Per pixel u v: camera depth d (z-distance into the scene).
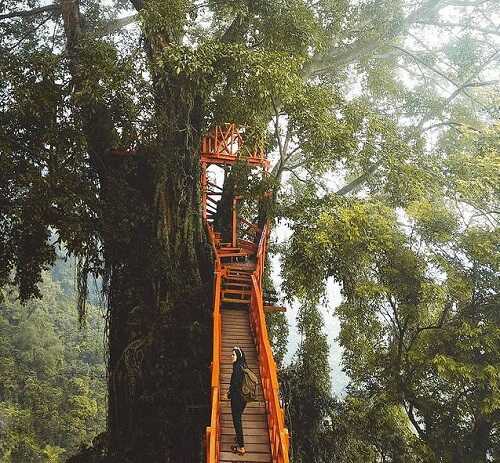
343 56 18.36
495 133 14.27
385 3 17.95
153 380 12.52
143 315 13.05
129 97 12.16
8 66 10.98
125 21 16.75
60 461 34.03
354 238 12.02
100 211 12.55
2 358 42.09
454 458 12.01
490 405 10.67
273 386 8.44
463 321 11.60
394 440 14.61
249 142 13.96
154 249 13.31
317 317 18.62
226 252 15.81
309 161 13.89
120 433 12.63
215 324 10.63
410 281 12.25
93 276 13.74
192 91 13.06
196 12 13.30
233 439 8.34
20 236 11.06
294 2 13.57
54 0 15.66
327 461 15.02
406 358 12.51
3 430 33.59
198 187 14.28
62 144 11.53
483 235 11.63
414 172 13.90
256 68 11.37
